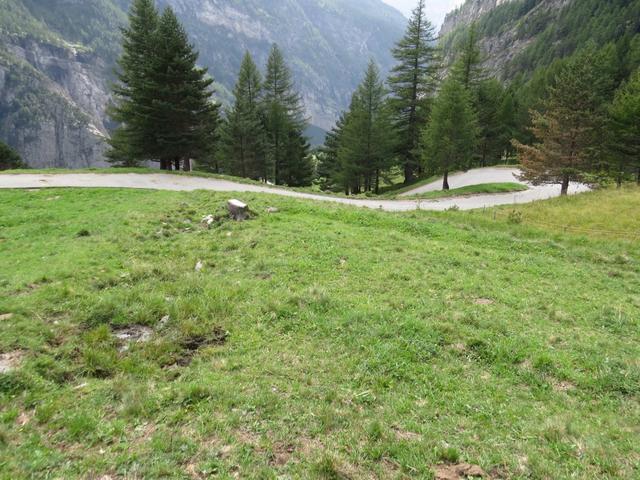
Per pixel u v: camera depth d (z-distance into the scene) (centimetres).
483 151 6562
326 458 506
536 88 7406
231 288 1057
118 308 923
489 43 19838
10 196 2300
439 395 657
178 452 522
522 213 2494
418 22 5072
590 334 894
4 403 618
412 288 1107
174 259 1306
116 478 485
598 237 1898
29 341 775
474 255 1461
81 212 1959
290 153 6094
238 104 5328
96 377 713
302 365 732
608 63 6200
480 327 887
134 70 3966
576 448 537
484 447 539
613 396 673
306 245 1430
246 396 638
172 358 771
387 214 1989
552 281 1244
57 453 523
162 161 4362
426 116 5191
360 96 5103
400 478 484
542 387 688
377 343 802
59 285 1036
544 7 17650
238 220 1739
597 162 3472
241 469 497
